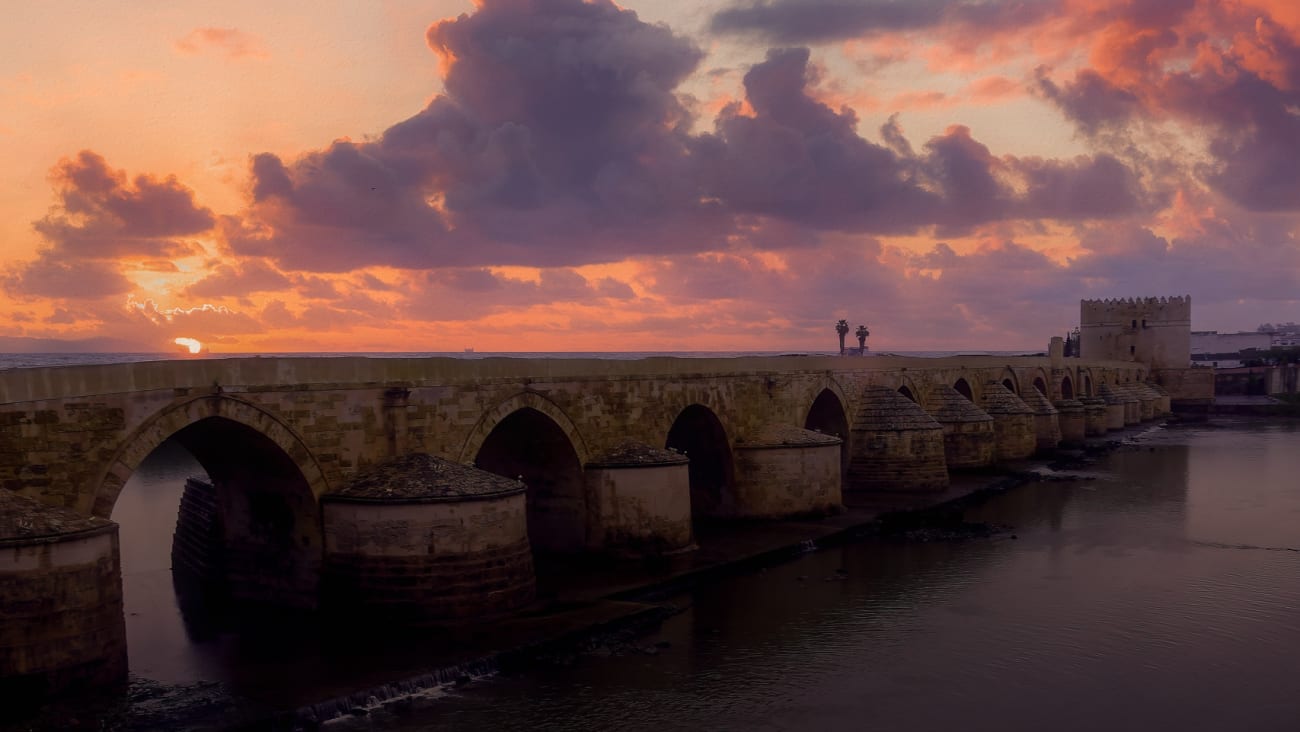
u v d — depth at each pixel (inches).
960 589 1470.2
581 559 1579.7
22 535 878.4
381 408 1280.8
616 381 1658.5
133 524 2186.3
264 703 949.2
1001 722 992.9
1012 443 3102.9
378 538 1181.7
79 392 983.0
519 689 1043.9
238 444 1213.1
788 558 1673.2
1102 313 5821.9
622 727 966.4
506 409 1444.4
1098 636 1249.4
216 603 1379.2
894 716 1003.9
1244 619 1316.4
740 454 1940.2
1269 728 980.6
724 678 1097.4
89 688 914.7
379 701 991.0
